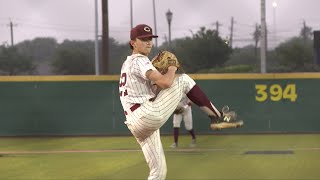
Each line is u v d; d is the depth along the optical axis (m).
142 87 16.33
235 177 28.39
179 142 47.75
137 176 29.08
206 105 16.14
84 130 55.50
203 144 45.56
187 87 16.14
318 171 30.12
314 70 104.31
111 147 44.28
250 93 54.56
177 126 43.47
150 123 16.05
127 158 36.84
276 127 54.41
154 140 17.06
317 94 53.94
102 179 28.23
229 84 54.66
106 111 55.44
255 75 54.41
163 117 16.05
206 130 54.34
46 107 55.47
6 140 51.88
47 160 36.31
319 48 60.75
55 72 152.00
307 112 54.09
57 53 154.50
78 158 37.19
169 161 34.84
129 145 45.75
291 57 131.75
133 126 16.52
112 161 35.38
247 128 54.50
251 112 54.56
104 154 39.38
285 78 54.25
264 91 54.41
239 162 34.16
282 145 44.00
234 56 133.88
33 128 55.44
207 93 54.78
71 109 55.53
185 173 29.89
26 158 37.50
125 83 16.56
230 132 54.62
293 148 41.81
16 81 55.47
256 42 131.25
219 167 32.06
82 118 55.50
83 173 30.38
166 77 15.48
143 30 16.61
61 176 29.42
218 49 131.75
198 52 131.75
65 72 151.50
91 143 47.94
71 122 55.53
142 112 16.02
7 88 55.50
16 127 55.41
